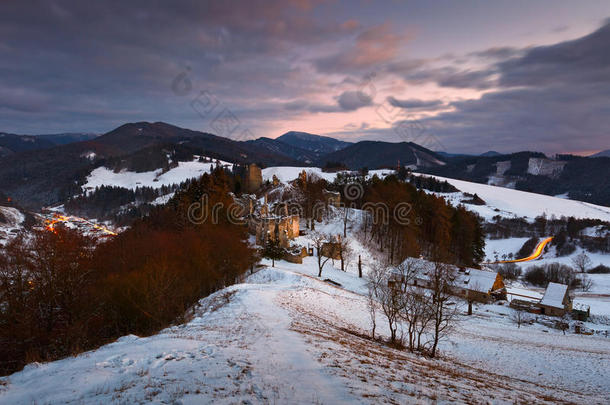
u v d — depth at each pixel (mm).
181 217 83938
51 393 9719
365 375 13172
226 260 55031
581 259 127250
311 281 51875
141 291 34344
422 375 15594
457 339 38000
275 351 15531
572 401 19484
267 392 10203
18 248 36531
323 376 12297
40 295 33594
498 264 121812
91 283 40000
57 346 29375
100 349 16250
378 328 35719
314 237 83312
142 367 12164
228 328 21453
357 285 59094
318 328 24969
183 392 9680
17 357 28234
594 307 70312
